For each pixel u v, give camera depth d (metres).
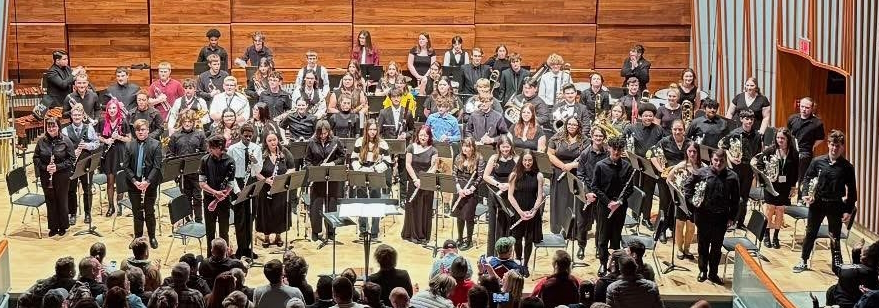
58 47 20.28
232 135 13.48
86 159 12.99
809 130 14.03
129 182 12.92
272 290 9.17
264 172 12.77
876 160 13.53
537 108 15.59
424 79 17.78
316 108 16.25
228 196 12.32
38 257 12.86
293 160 13.05
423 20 20.70
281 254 13.02
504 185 12.18
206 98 16.41
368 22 20.64
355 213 11.09
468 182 12.94
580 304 9.12
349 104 15.23
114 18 20.27
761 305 10.70
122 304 8.28
